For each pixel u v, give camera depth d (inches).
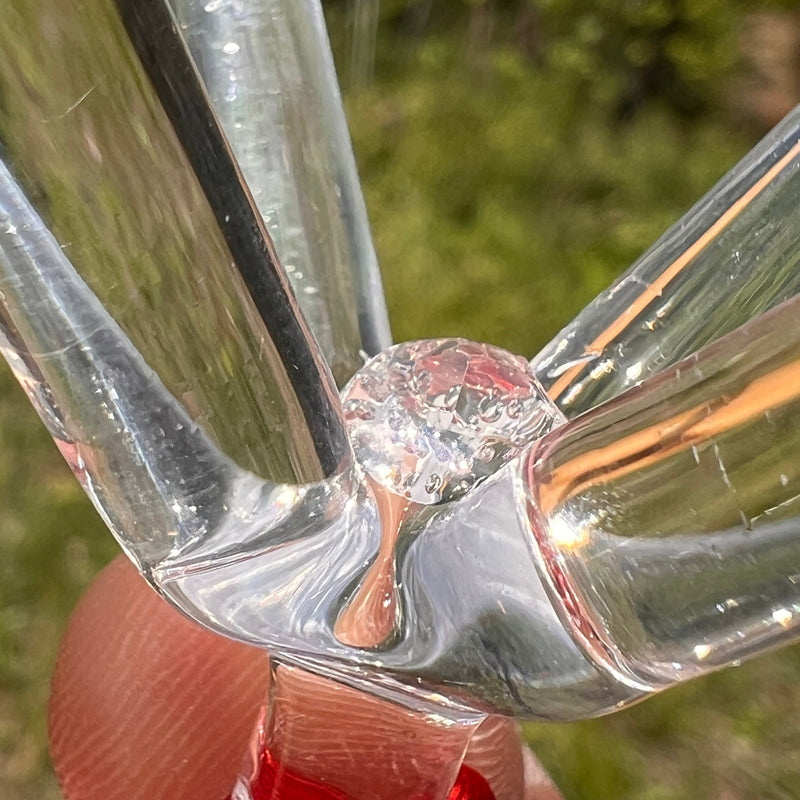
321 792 1.8
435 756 1.8
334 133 1.8
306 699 1.8
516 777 2.5
